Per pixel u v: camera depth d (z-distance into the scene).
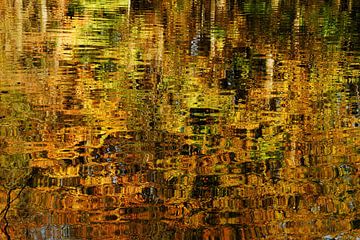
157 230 7.98
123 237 7.76
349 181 9.77
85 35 24.58
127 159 10.55
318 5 44.50
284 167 10.37
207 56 20.67
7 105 13.52
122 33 25.61
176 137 11.77
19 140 11.29
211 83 16.44
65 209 8.53
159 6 38.94
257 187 9.49
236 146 11.38
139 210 8.60
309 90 15.93
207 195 9.16
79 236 7.74
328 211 8.68
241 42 24.33
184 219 8.31
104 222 8.17
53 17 30.77
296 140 11.78
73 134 11.75
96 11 34.22
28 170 9.91
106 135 11.77
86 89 15.24
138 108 13.70
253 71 18.30
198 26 29.56
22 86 15.27
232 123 12.78
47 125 12.21
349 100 14.91
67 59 19.06
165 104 14.10
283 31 28.75
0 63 18.05
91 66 18.11
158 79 16.70
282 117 13.36
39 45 21.61
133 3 39.72
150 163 10.40
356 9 42.47
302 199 9.07
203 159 10.68
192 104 14.20
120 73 17.33
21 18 29.92
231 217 8.45
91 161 10.41
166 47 22.22
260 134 12.11
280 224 8.24
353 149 11.26
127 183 9.52
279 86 16.36
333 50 22.91
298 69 18.80
